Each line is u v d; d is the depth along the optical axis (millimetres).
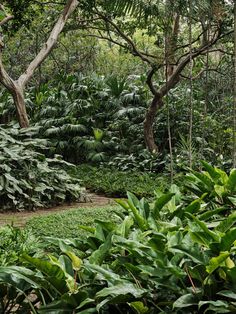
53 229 5254
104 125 12805
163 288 1775
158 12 8141
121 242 1893
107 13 9789
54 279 1712
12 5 9180
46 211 7109
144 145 11688
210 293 1715
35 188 7109
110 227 2188
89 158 11773
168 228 2248
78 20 10367
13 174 7250
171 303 1693
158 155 10641
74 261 1788
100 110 12977
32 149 8148
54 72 17188
